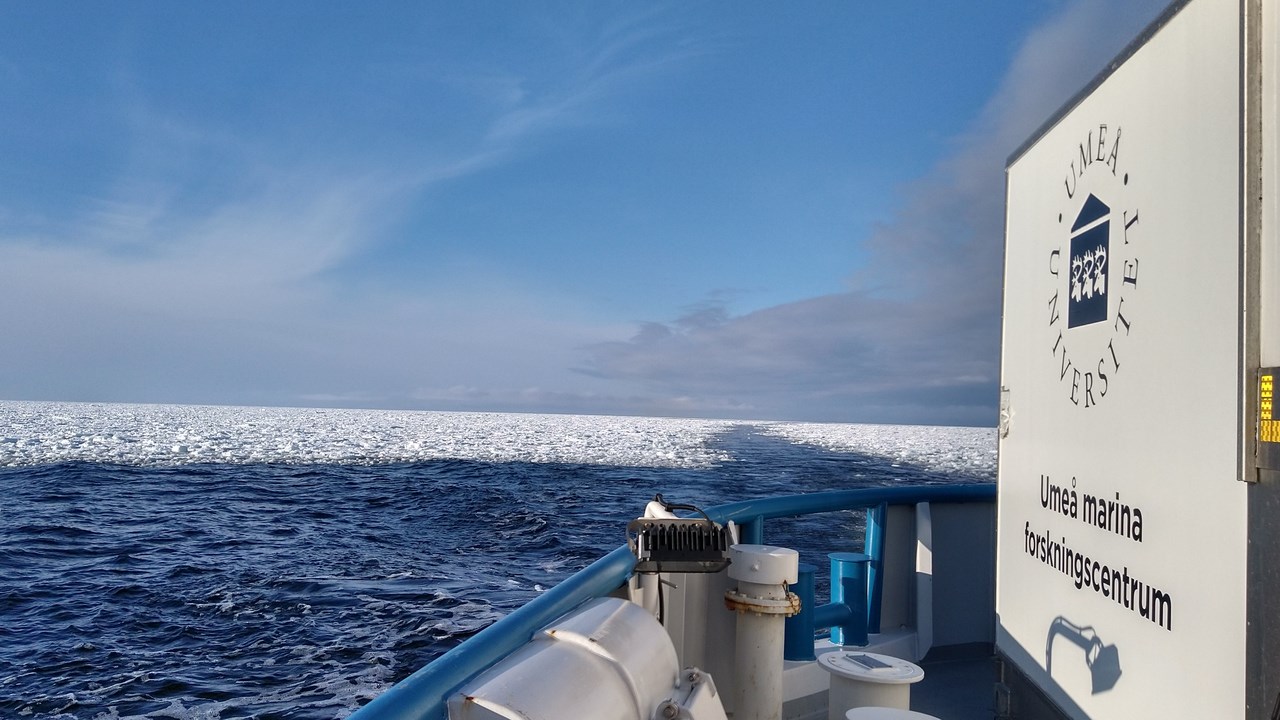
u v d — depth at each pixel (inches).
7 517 2128.4
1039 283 103.0
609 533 1957.4
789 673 128.0
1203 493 62.0
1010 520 112.5
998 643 116.6
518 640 61.2
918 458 4537.4
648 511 93.4
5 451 4153.5
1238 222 57.3
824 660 101.3
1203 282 62.6
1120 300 78.5
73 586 1283.2
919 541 158.7
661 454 4660.4
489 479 3287.4
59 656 900.0
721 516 114.3
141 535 1872.5
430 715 47.0
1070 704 89.3
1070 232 92.7
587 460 4160.9
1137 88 75.4
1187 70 65.6
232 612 1092.5
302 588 1255.5
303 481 3196.4
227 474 3400.6
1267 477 53.0
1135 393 74.9
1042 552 99.5
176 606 1137.4
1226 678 58.2
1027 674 104.0
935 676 149.5
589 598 76.0
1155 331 70.9
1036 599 101.2
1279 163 52.2
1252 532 54.7
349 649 892.0
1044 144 102.6
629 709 60.6
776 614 104.8
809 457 4515.3
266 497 2684.5
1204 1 62.9
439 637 940.0
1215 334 60.6
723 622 115.0
